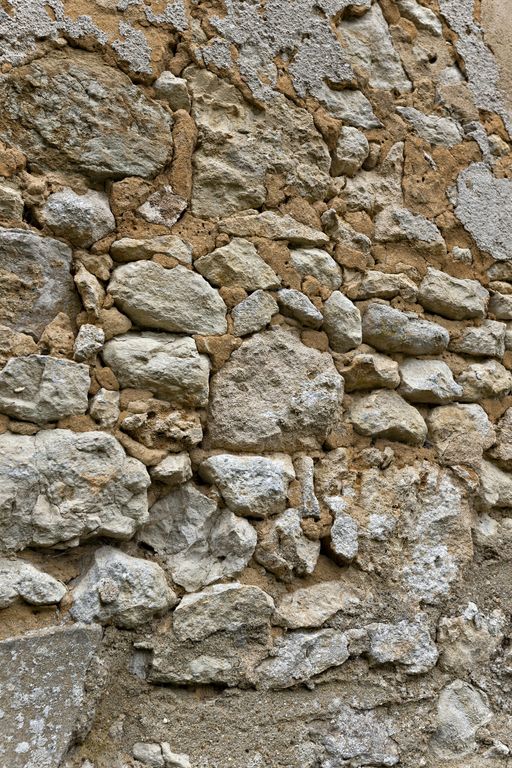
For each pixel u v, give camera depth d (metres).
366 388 2.24
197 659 1.91
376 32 2.43
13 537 1.81
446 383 2.31
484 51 2.59
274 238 2.17
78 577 1.88
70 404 1.90
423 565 2.17
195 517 1.99
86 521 1.86
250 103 2.21
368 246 2.30
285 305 2.15
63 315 1.95
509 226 2.51
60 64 2.01
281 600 2.02
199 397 2.01
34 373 1.88
